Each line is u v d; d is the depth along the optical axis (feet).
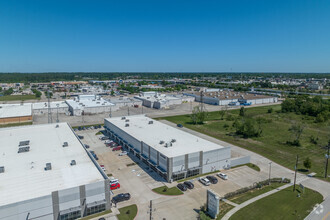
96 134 324.19
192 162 197.16
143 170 208.33
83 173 156.76
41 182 144.05
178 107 556.10
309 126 372.38
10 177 149.59
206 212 147.13
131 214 144.56
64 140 224.74
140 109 525.34
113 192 170.91
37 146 207.10
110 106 490.08
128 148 256.32
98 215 143.33
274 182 189.26
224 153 214.48
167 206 153.89
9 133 247.09
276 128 359.05
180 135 250.37
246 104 591.37
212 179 187.73
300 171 211.00
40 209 128.88
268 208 151.12
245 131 319.68
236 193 167.94
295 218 140.87
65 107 476.13
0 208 117.70
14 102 607.78
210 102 618.03
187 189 176.35
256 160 236.02
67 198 135.95
